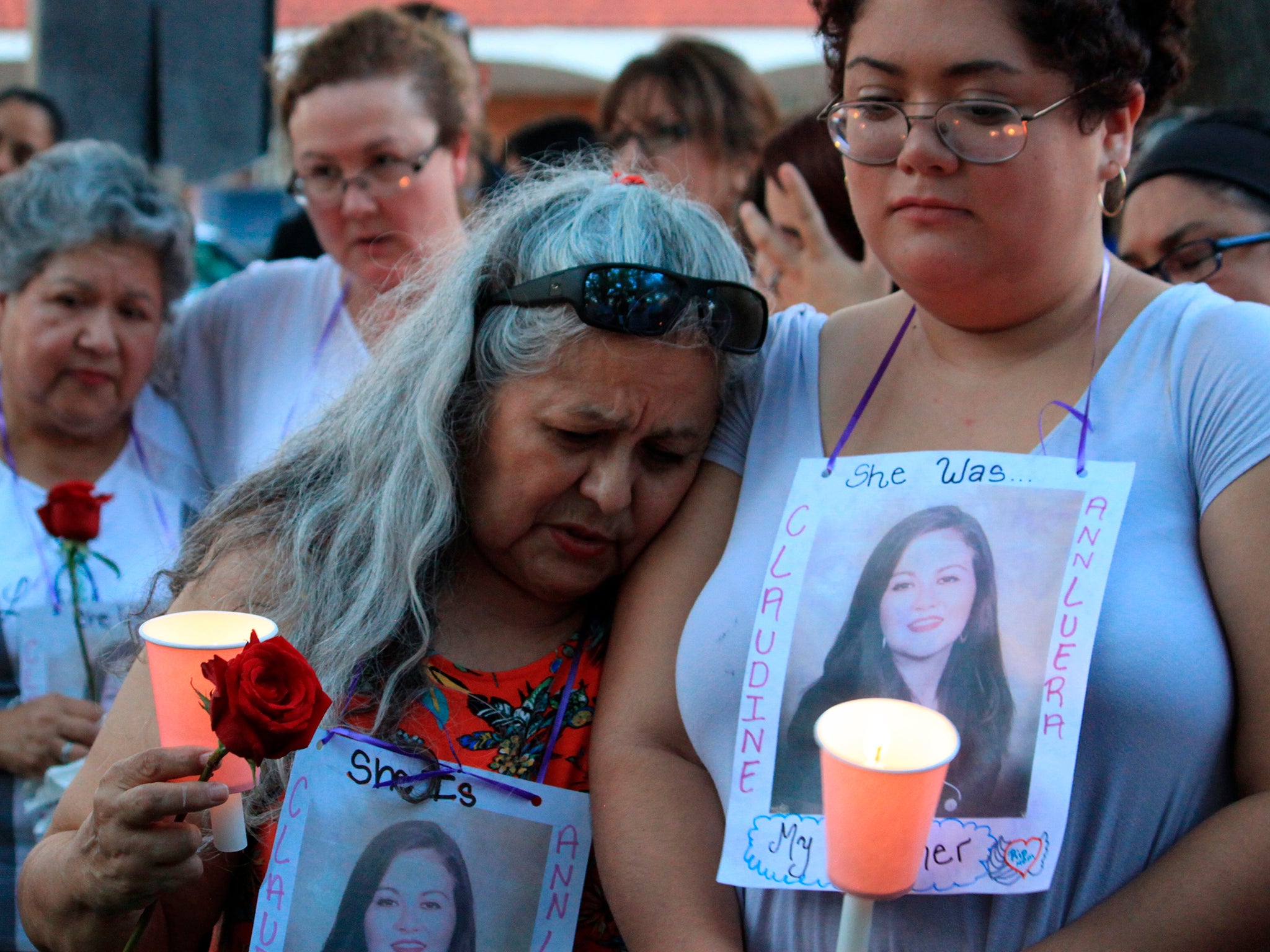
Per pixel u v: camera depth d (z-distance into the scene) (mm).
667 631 2654
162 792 2156
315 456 3016
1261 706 2104
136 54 5988
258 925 2553
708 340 2592
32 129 7449
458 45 5984
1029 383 2414
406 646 2695
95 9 5957
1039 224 2191
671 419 2596
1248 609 2107
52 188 4418
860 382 2654
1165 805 2148
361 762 2598
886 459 2434
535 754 2725
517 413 2609
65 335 4387
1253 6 6090
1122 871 2168
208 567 2912
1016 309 2344
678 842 2447
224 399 4996
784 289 4793
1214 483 2180
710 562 2699
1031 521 2256
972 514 2305
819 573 2408
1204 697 2113
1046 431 2354
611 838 2502
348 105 4695
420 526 2707
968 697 2225
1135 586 2172
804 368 2762
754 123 5934
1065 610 2186
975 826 2174
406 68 4785
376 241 4766
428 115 4793
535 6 16656
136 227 4453
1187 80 2389
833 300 4605
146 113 6043
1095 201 2307
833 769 1950
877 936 2291
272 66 5348
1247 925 2029
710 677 2492
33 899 2557
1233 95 6207
